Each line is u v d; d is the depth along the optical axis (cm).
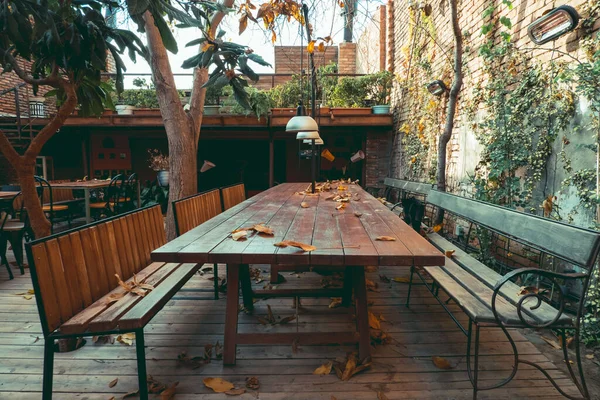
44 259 171
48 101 1031
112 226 231
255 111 805
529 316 187
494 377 216
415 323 287
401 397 197
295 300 332
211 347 246
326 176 1051
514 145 384
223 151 1166
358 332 231
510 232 240
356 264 179
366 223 258
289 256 182
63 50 245
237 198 509
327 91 986
